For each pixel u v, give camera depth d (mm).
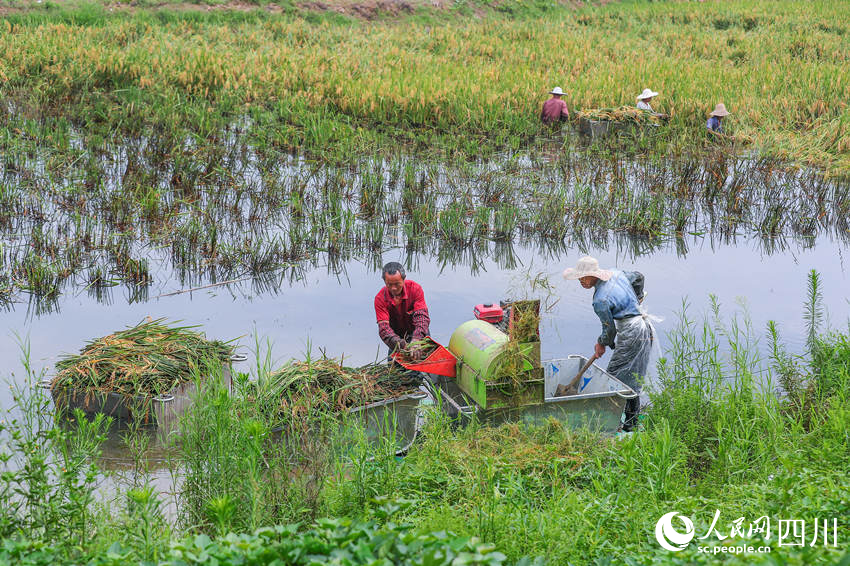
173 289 10875
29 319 9648
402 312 8188
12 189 13625
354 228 13320
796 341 9188
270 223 13430
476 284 11180
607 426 7410
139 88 20516
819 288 11078
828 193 15539
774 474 5836
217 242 12414
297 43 26844
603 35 32531
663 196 14922
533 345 7055
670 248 12961
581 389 8305
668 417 7090
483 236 13289
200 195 14414
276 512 5348
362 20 32969
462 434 6812
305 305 10367
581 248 12938
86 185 14383
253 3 31406
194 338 8031
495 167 16844
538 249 12875
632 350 8195
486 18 34281
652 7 38562
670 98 21516
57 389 7230
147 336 7938
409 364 7465
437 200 14664
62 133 16641
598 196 14422
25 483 5688
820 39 31484
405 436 7215
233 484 5406
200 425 5879
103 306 10180
